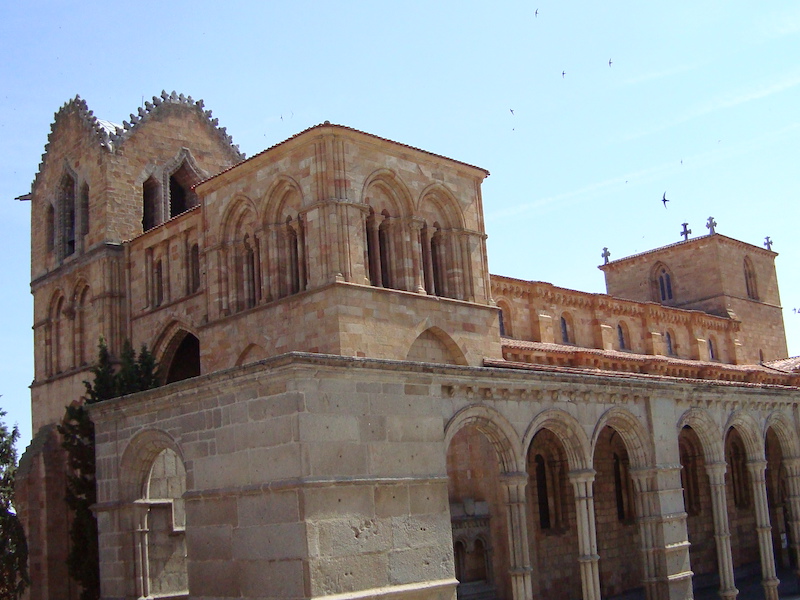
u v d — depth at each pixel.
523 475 34.22
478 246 48.94
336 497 27.55
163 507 37.38
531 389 34.97
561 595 47.16
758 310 84.06
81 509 46.78
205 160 63.97
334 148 43.03
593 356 55.62
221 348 46.59
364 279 42.59
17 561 49.25
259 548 27.89
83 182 59.84
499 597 43.25
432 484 30.61
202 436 30.75
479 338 47.25
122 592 34.72
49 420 59.19
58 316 61.19
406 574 29.02
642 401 40.28
